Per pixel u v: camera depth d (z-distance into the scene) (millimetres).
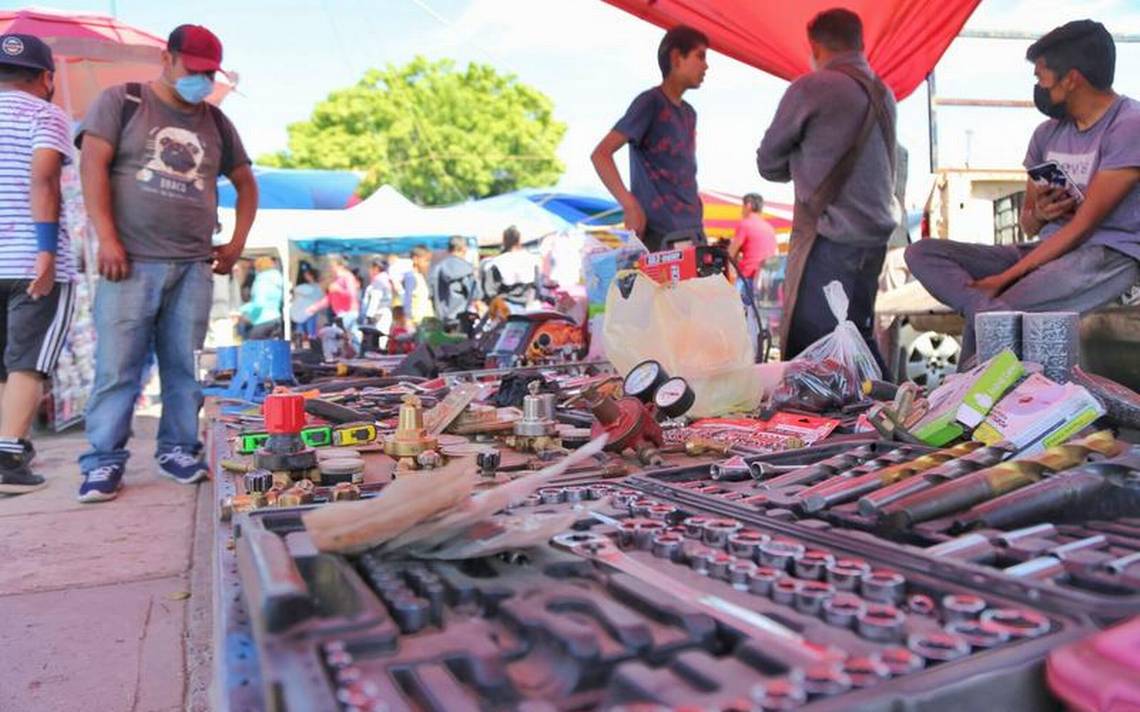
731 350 2400
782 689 612
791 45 5719
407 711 627
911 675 648
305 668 664
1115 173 2969
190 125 3959
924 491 1146
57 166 4094
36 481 4367
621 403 1800
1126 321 3066
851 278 3586
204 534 3438
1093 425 1727
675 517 1179
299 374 4039
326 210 14859
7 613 2604
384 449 1881
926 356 5836
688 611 764
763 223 9430
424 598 830
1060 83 3152
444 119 32062
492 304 5293
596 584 886
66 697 2066
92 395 4070
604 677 699
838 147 3455
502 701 682
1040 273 3086
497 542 927
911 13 5418
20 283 4199
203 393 3934
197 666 2225
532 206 15523
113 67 7031
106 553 3203
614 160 4344
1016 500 1091
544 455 1812
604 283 3959
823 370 2268
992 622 738
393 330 6250
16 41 4188
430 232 13562
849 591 854
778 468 1491
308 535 934
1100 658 639
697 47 4289
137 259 3930
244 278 14086
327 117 31719
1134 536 1020
